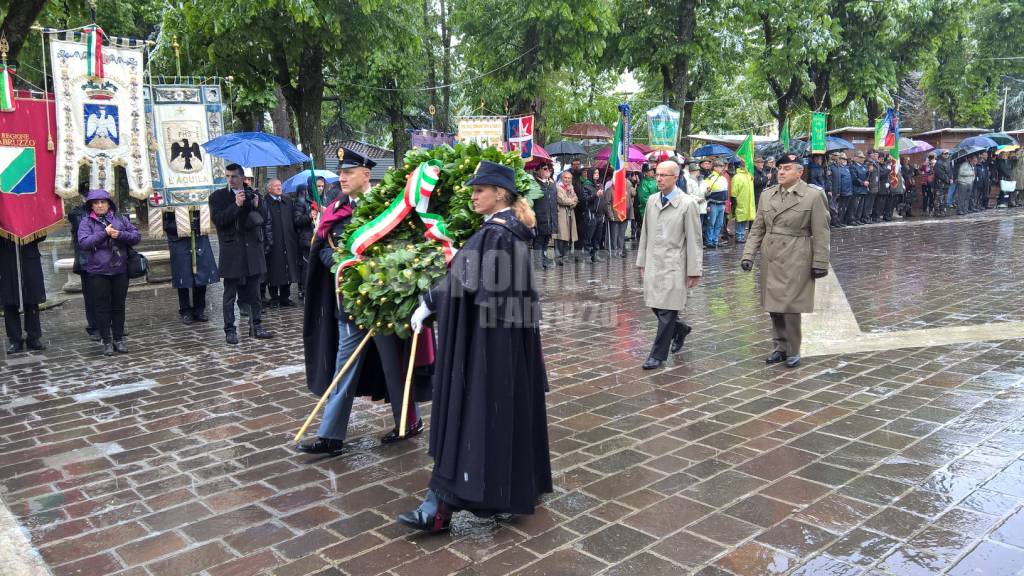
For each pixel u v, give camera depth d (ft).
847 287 32.19
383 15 46.57
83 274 26.61
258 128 66.03
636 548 10.51
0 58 26.94
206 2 41.29
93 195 24.13
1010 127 121.60
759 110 110.22
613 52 64.39
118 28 61.41
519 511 11.02
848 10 71.92
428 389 15.19
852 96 79.30
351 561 10.46
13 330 25.07
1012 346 21.04
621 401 17.48
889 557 9.99
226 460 14.65
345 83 66.23
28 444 15.92
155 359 23.61
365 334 14.53
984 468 12.77
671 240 19.79
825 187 59.11
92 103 27.20
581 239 45.60
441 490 10.73
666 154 48.70
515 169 12.55
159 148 29.96
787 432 14.96
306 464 14.30
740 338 23.58
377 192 13.58
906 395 17.03
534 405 11.51
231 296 25.57
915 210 74.28
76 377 21.61
